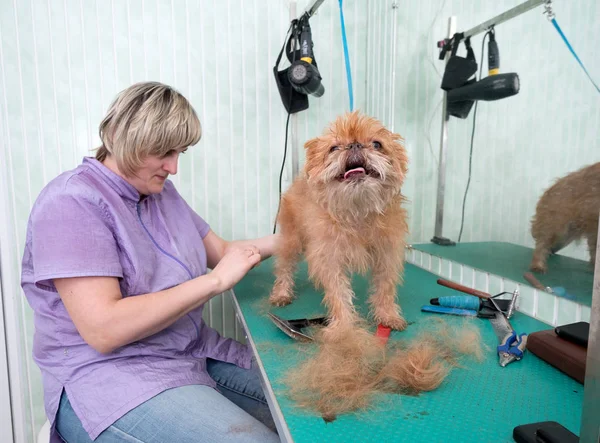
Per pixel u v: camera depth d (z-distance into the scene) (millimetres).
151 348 1169
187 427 976
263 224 2324
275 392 862
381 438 703
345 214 1255
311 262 1310
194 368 1223
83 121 2043
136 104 1113
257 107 2229
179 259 1285
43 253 1010
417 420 753
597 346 498
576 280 1169
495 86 1442
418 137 2100
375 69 2221
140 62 2066
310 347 1079
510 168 1506
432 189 2066
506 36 1515
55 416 1093
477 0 1696
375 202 1241
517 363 973
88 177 1156
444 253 1821
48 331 1124
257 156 2266
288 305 1488
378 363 958
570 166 1201
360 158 1208
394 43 2012
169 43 2086
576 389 854
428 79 2023
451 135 1883
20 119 1981
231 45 2154
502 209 1555
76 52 1998
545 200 1307
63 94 2010
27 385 2115
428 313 1316
